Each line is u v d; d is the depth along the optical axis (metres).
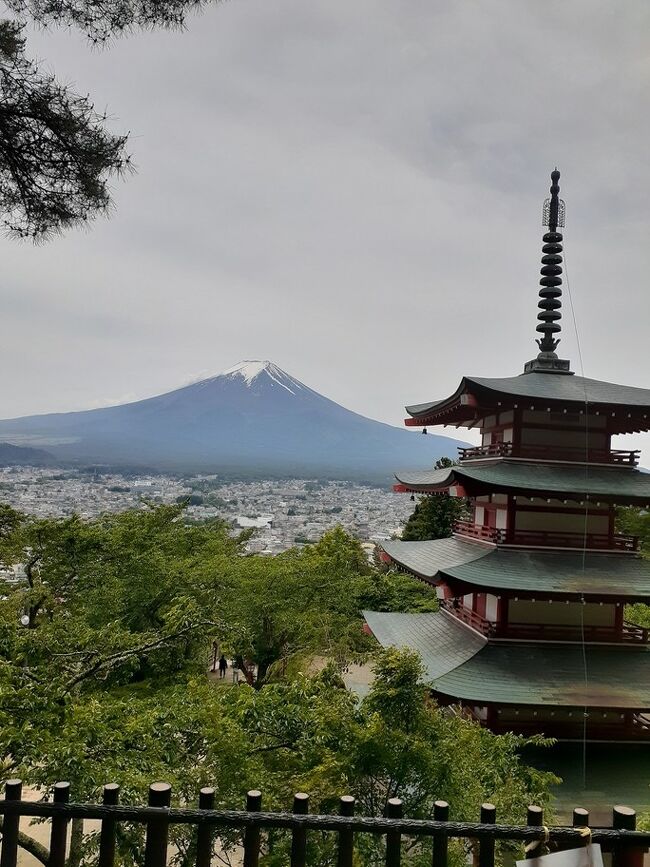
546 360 24.22
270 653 32.62
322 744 12.05
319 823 4.39
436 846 4.41
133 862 9.91
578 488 19.58
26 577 30.91
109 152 7.73
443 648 20.86
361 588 40.72
